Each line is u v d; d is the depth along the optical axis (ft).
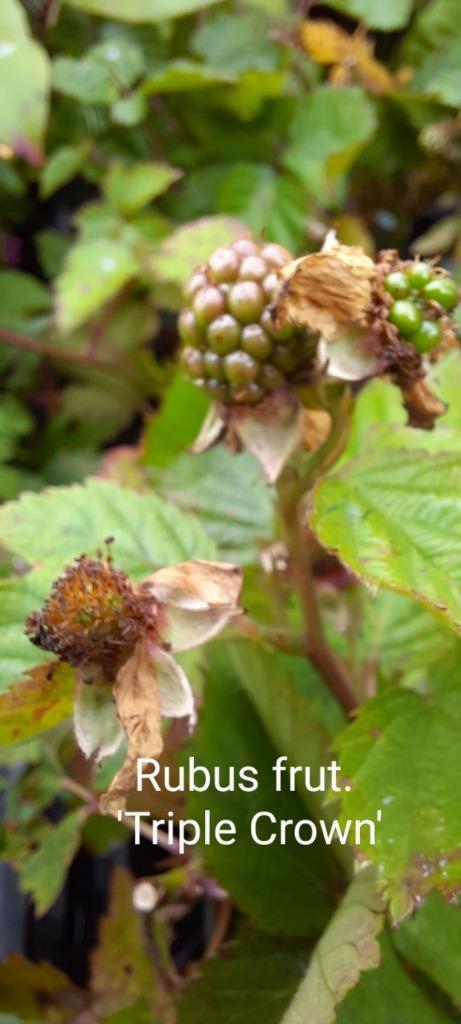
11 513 0.71
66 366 1.29
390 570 0.58
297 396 0.62
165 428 0.85
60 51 1.26
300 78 1.23
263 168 1.18
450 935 0.64
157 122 1.23
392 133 1.25
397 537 0.59
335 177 1.17
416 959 0.65
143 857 1.00
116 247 1.12
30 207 1.41
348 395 0.62
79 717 0.57
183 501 0.83
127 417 1.30
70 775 0.85
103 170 1.24
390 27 1.20
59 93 1.22
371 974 0.65
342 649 0.79
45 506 0.72
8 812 0.86
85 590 0.56
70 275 1.11
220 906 0.86
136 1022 0.78
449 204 1.37
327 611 0.80
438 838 0.58
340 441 0.64
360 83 1.22
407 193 1.33
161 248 1.05
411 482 0.62
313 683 0.80
